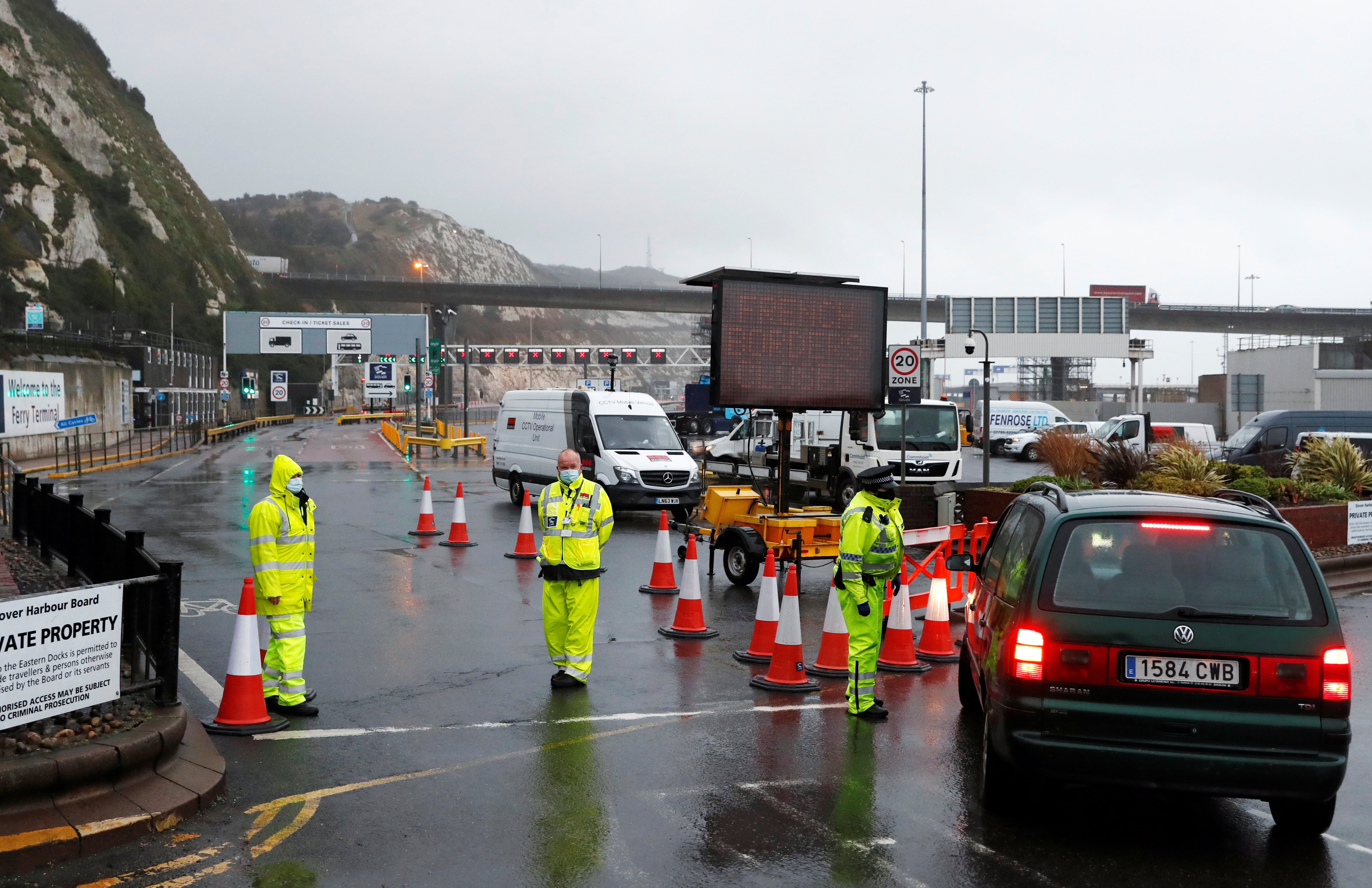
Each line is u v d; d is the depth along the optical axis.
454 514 20.56
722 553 15.73
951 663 9.93
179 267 100.50
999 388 109.31
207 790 6.02
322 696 8.46
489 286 140.00
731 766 6.88
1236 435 30.17
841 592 7.99
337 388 122.75
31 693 5.66
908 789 6.48
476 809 6.06
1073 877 5.23
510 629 11.09
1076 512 5.86
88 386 49.06
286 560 7.82
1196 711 5.35
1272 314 116.88
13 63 94.75
